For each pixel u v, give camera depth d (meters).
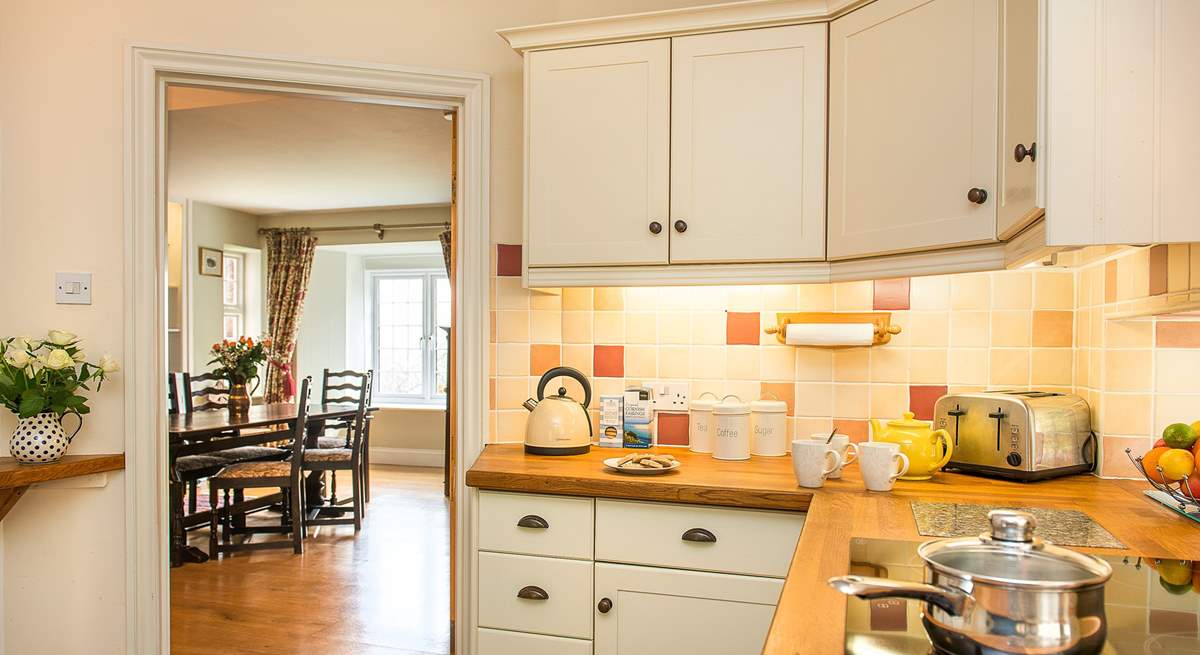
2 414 2.45
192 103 3.84
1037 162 1.30
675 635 2.03
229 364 5.13
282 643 3.16
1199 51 1.25
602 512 2.09
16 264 2.49
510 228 2.67
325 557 4.43
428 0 2.66
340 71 2.60
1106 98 1.27
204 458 4.75
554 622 2.13
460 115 2.71
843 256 2.10
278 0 2.60
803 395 2.49
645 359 2.63
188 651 3.07
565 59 2.37
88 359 2.49
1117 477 2.04
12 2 2.50
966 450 2.12
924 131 1.87
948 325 2.37
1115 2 1.27
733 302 2.55
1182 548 1.34
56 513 2.47
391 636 3.23
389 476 7.04
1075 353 2.29
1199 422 1.64
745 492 1.95
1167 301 1.59
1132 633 0.88
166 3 2.55
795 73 2.18
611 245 2.33
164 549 2.55
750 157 2.22
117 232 2.50
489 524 2.18
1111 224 1.27
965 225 1.76
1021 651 0.80
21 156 2.49
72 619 2.48
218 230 7.25
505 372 2.67
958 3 1.78
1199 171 1.25
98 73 2.51
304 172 5.86
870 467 1.90
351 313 8.37
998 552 0.94
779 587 1.95
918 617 0.96
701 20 2.23
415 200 7.02
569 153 2.37
